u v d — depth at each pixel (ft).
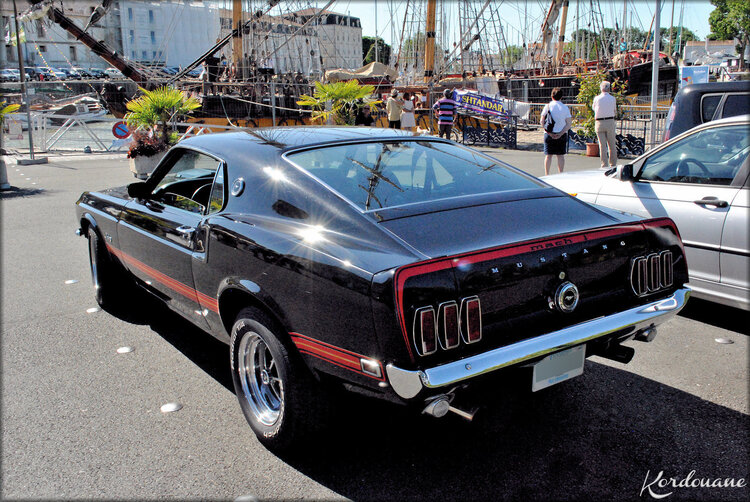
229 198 10.25
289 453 9.07
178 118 66.44
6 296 17.04
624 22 108.17
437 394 7.17
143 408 10.64
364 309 7.34
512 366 7.59
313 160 9.89
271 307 8.61
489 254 7.61
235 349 9.71
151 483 8.46
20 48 51.08
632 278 8.95
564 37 117.80
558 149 33.01
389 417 10.38
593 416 10.26
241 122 71.82
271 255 8.64
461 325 7.34
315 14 90.17
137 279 13.92
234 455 9.20
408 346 7.03
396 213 8.58
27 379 11.78
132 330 14.42
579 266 8.34
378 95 90.84
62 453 9.23
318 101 50.90
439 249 7.68
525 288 7.84
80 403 10.82
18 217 28.53
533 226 8.65
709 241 13.96
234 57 80.07
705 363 12.30
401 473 8.73
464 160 11.08
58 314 15.55
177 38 223.30
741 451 9.11
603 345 8.68
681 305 9.18
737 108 20.16
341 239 8.20
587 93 50.52
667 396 10.91
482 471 8.75
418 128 73.61
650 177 15.62
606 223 9.16
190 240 10.68
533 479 8.53
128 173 43.57
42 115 60.49
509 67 107.96
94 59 231.91
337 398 8.61
